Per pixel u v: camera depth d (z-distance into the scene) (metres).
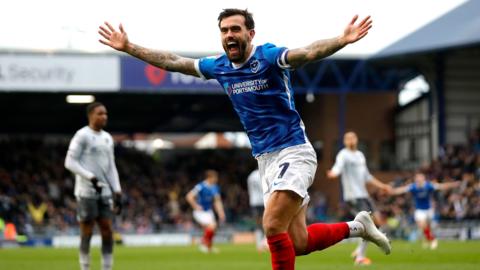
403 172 46.06
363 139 47.34
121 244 36.81
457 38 37.94
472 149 41.00
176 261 19.39
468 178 36.50
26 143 49.06
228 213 45.50
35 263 18.48
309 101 47.69
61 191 44.22
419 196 25.12
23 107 49.19
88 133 12.06
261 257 21.36
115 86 37.12
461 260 17.11
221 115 55.66
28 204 39.28
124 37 8.40
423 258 17.94
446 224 35.38
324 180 46.00
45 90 36.41
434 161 40.66
